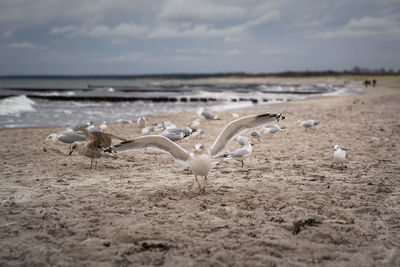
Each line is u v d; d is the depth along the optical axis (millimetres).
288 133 15062
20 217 5242
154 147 6133
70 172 8422
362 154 10336
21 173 8195
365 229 4902
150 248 4297
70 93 58719
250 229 4871
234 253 4172
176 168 8977
